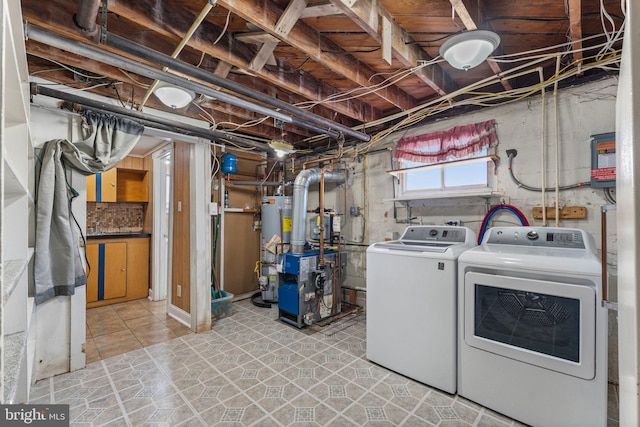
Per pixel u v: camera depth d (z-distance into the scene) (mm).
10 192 1321
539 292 1666
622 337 584
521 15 1775
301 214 3395
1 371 530
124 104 2676
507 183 2609
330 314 3398
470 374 1908
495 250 1979
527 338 1723
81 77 2336
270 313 3633
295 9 1561
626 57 483
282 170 4562
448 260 1993
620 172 614
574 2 1445
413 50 2045
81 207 2406
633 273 415
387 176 3525
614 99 2117
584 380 1542
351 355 2516
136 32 1892
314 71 2459
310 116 2590
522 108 2533
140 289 4281
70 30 1553
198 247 3084
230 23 1814
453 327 1974
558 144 2346
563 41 2047
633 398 421
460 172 2934
